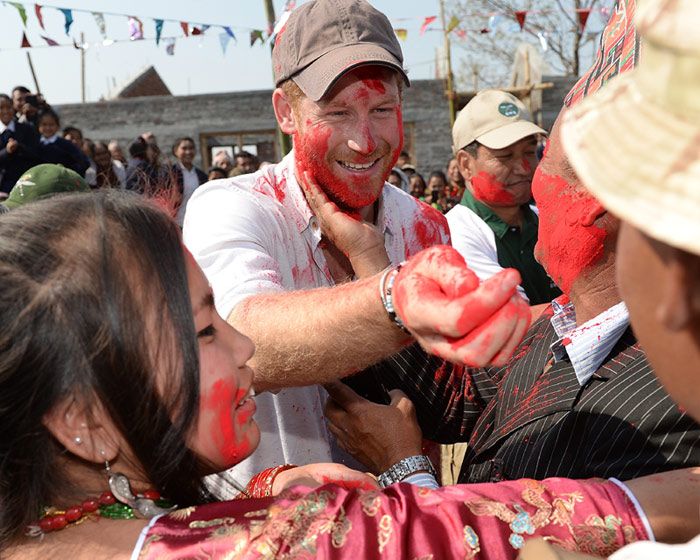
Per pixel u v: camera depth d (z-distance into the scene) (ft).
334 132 5.72
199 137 49.70
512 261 10.57
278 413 5.96
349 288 4.06
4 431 2.97
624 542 2.92
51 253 2.97
